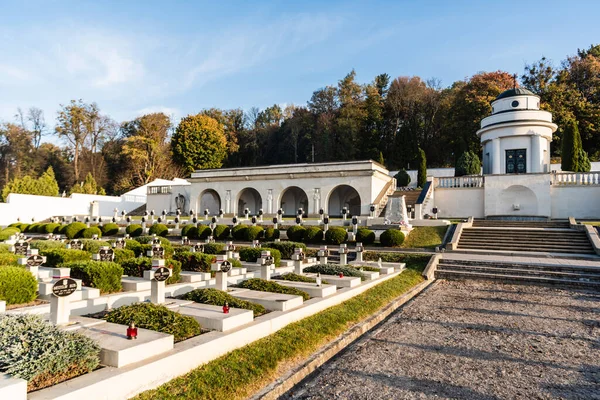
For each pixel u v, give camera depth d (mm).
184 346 5906
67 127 62125
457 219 31719
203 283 11383
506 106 37219
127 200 48875
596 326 9695
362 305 10688
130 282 10008
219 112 76062
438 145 60094
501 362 7258
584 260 17812
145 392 4996
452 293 13680
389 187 38719
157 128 62188
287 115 81000
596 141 48906
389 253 19359
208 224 31609
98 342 5320
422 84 64438
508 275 15883
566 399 5801
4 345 4625
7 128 63219
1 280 7855
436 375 6641
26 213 40344
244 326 7160
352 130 60312
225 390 5473
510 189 31953
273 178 38781
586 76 52156
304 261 15789
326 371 6840
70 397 4254
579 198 29859
